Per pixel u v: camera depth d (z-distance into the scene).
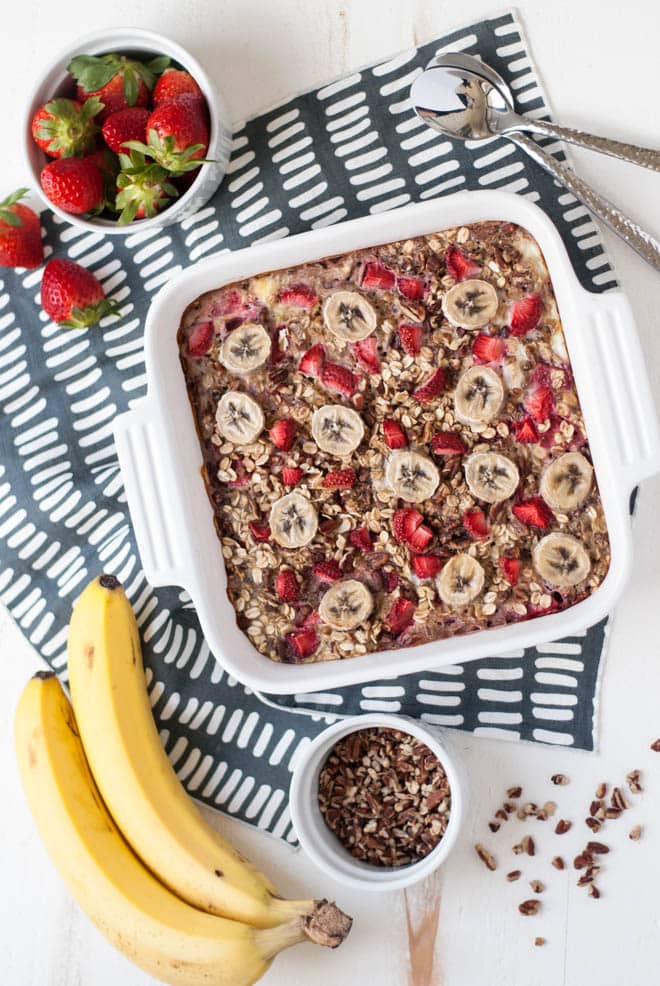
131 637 0.93
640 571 0.94
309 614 0.91
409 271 0.89
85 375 0.97
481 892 0.95
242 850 0.96
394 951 0.96
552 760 0.95
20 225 0.94
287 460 0.91
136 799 0.91
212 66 0.95
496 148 0.93
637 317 0.93
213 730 0.96
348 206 0.94
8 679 0.98
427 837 0.93
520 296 0.89
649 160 0.90
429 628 0.90
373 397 0.90
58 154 0.92
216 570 0.91
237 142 0.95
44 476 0.98
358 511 0.90
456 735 0.95
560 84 0.93
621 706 0.94
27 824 0.99
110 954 0.98
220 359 0.91
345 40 0.94
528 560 0.90
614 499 0.86
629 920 0.94
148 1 0.96
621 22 0.92
